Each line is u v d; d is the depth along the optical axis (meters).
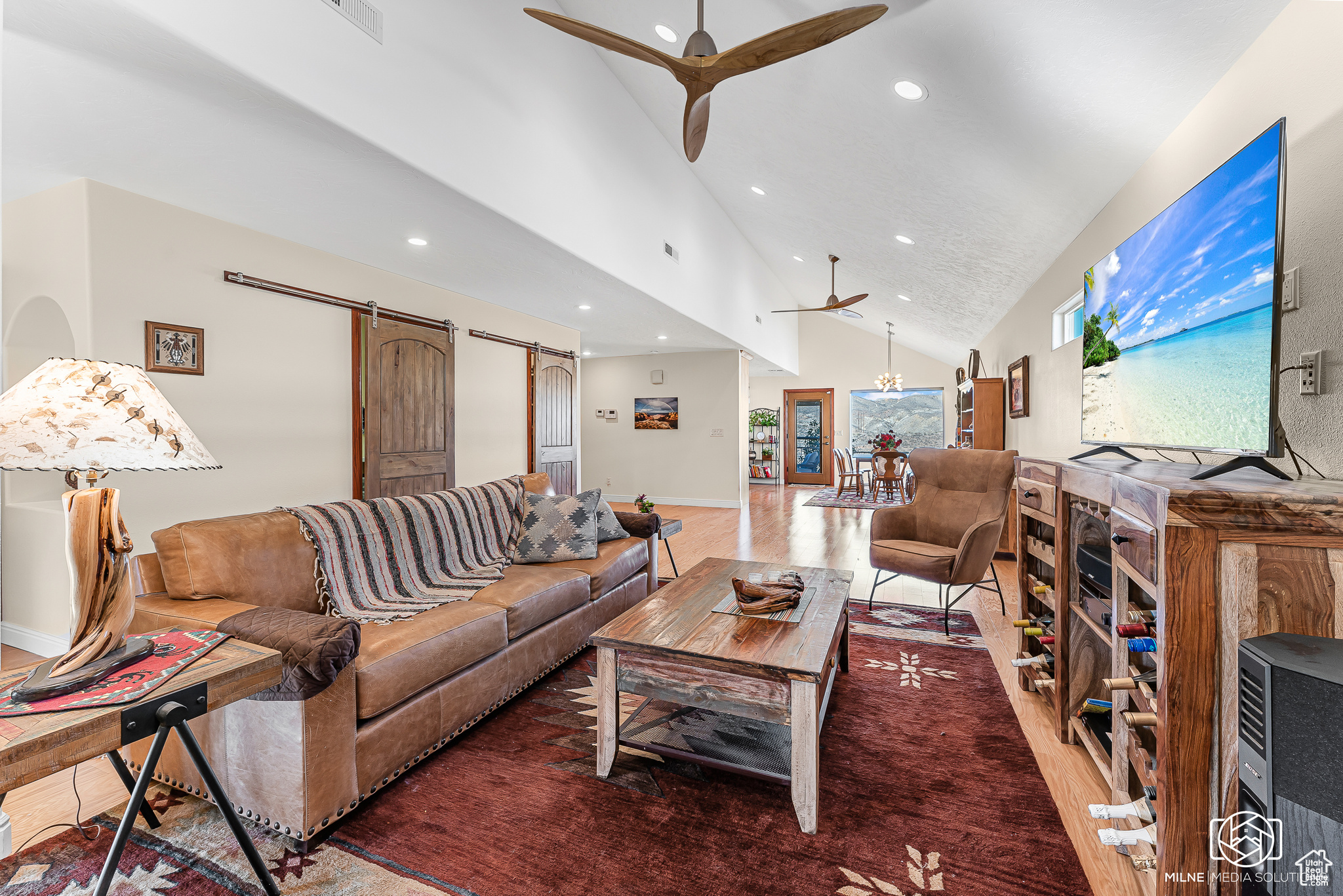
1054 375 3.94
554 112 3.54
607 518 3.34
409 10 2.49
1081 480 1.76
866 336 11.45
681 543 5.72
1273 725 0.84
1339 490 1.04
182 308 2.90
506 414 5.43
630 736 1.95
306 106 2.04
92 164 2.42
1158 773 1.12
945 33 2.15
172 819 1.61
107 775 1.85
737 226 7.35
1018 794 1.71
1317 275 1.49
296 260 3.46
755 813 1.64
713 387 8.51
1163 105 2.11
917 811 1.64
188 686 1.16
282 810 1.50
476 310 5.02
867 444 11.46
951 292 5.70
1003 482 3.28
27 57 1.73
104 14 1.55
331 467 3.68
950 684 2.49
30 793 1.74
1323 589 0.99
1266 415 1.32
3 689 1.11
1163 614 1.09
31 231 2.72
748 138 4.08
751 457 12.23
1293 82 1.58
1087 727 1.85
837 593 2.31
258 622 1.55
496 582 2.59
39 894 1.35
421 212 2.99
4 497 2.98
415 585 2.46
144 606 1.76
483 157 2.91
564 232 3.62
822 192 4.45
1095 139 2.45
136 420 1.19
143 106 2.01
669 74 3.93
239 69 1.83
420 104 2.53
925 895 1.33
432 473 4.46
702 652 1.68
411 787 1.76
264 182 2.61
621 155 4.40
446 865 1.43
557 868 1.42
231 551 1.92
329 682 1.44
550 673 2.63
